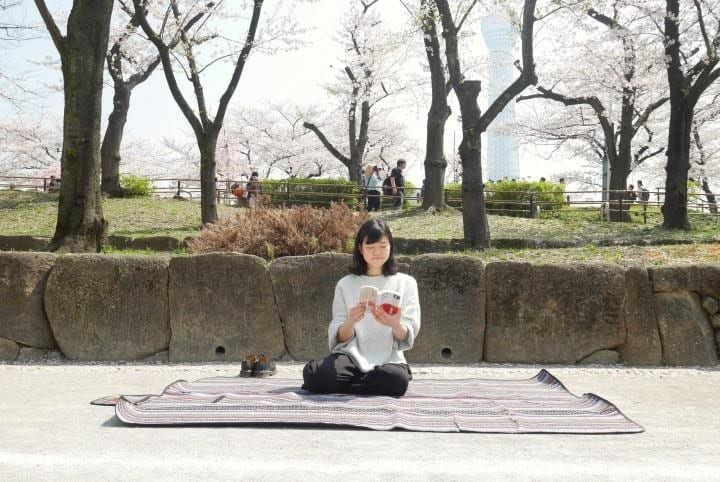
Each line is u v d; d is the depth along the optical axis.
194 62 15.33
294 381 4.85
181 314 6.87
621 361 6.76
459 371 6.27
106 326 6.88
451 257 6.89
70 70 9.89
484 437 3.29
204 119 15.26
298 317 6.87
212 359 6.82
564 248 11.62
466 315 6.81
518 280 6.84
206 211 15.17
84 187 9.91
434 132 17.28
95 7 9.94
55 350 6.96
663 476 2.70
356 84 25.48
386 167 35.97
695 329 6.72
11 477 2.64
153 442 3.14
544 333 6.79
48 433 3.36
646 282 6.83
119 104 20.55
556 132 27.55
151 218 16.69
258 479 2.61
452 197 19.19
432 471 2.72
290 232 8.35
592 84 22.19
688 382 5.58
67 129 9.91
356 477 2.64
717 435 3.46
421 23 14.15
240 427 3.45
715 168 27.95
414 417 3.61
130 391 4.92
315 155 34.19
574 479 2.65
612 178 21.73
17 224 15.77
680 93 14.66
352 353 4.25
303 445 3.09
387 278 4.49
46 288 6.94
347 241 8.50
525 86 12.12
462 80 13.54
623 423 3.54
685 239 11.88
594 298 6.79
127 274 6.94
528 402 4.05
